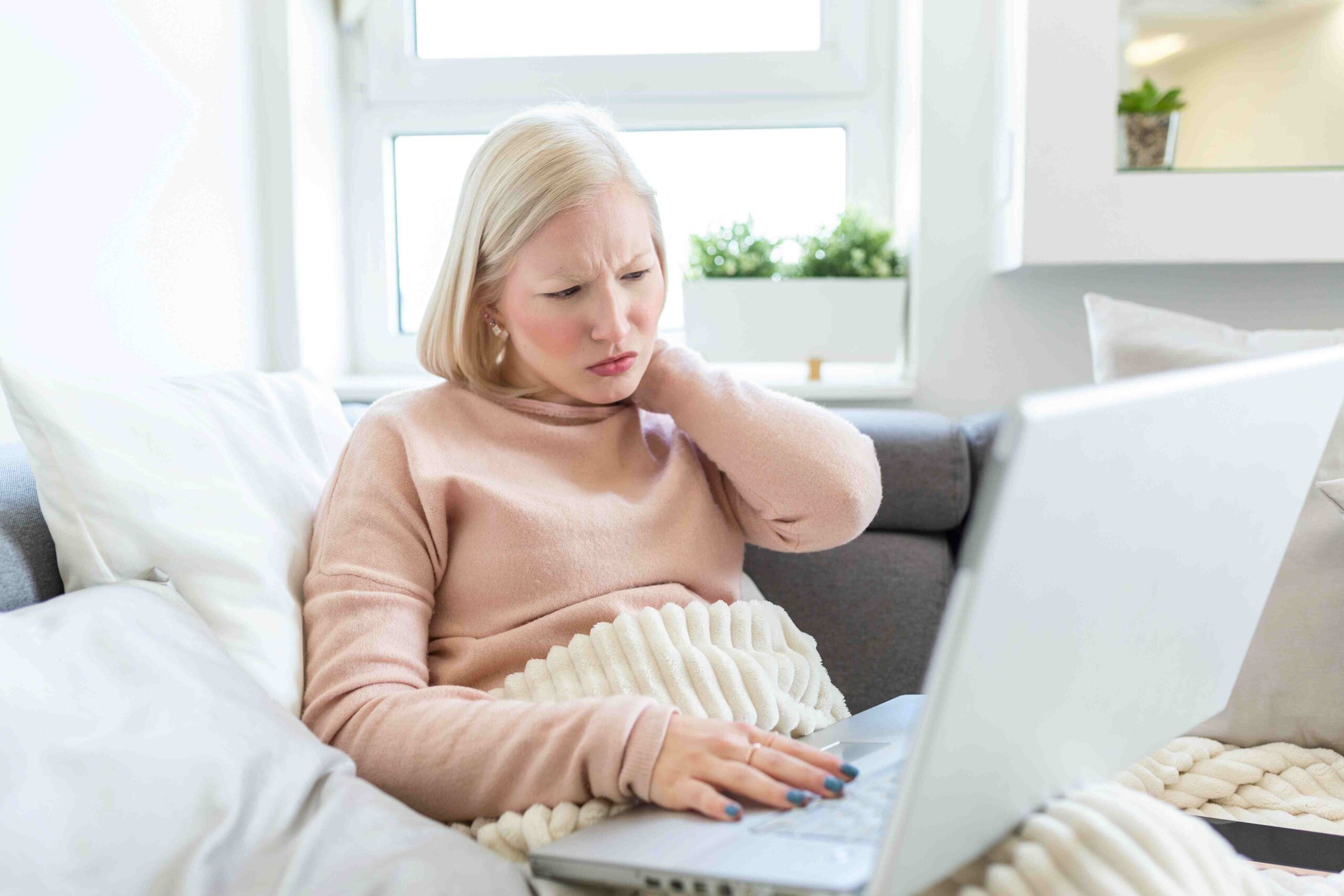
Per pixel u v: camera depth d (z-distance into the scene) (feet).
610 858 1.94
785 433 3.27
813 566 4.30
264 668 2.64
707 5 6.13
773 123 6.16
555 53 6.16
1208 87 5.18
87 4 3.90
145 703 2.08
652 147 6.24
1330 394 2.32
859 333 5.60
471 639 3.01
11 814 1.74
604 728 2.31
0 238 3.42
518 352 3.37
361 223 6.22
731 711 2.72
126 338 4.13
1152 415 1.71
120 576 2.63
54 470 2.62
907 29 5.82
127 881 1.80
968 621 1.44
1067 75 4.91
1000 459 1.43
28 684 1.96
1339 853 2.63
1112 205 4.97
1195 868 1.74
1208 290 5.49
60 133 3.73
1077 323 5.56
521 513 3.04
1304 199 4.91
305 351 5.52
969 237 5.57
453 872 2.00
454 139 6.28
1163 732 2.24
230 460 2.95
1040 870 1.71
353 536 2.92
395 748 2.50
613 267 3.11
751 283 5.58
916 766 1.46
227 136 4.98
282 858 1.96
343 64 6.12
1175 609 2.06
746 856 1.88
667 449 3.64
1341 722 3.49
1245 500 2.13
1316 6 5.06
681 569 3.26
